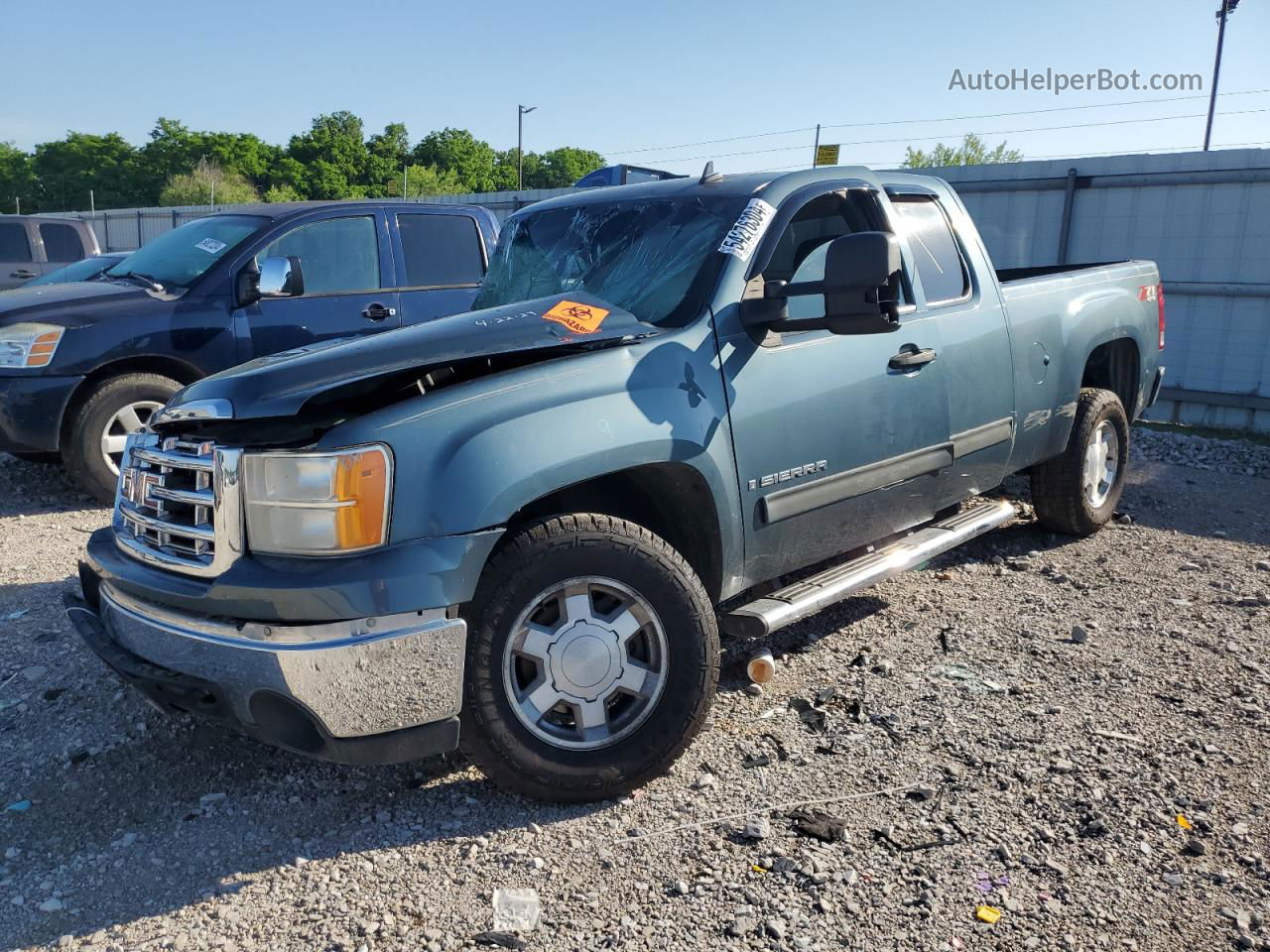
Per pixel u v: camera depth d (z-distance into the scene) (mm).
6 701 3885
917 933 2555
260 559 2857
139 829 3078
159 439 3229
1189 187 10422
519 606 2994
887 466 4070
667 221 3955
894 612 4730
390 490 2805
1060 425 5312
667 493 3471
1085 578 5188
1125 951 2479
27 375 6434
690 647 3180
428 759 3475
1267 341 10195
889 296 3363
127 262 7859
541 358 3266
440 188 98250
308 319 7246
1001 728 3594
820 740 3533
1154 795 3137
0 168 107188
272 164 106625
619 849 2936
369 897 2742
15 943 2580
